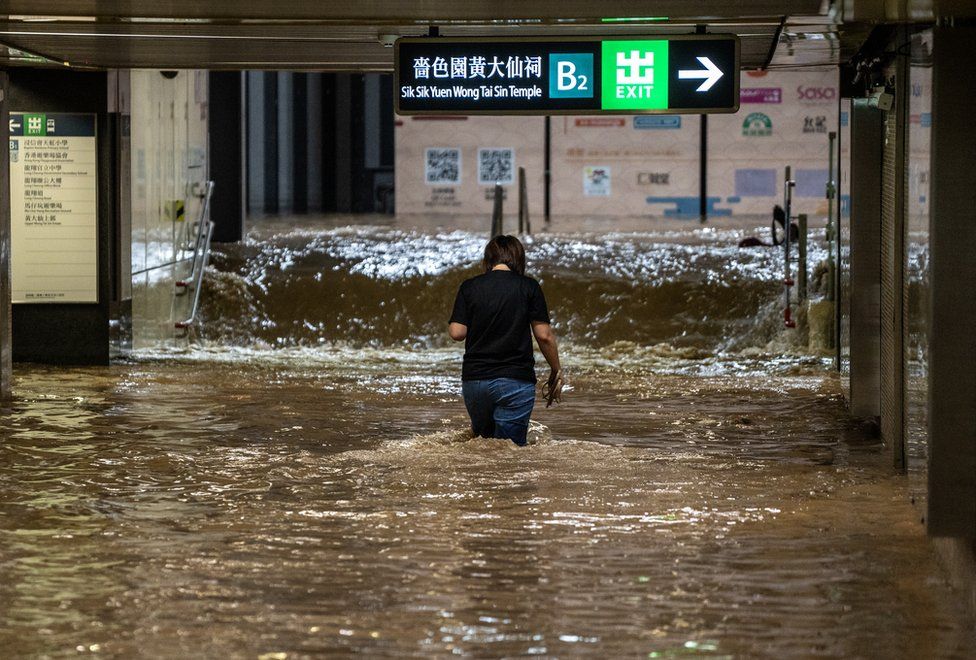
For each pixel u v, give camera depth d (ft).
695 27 47.21
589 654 24.94
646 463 42.06
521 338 43.21
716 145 118.62
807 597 28.50
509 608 27.55
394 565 30.53
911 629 26.61
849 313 50.96
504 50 47.55
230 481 39.14
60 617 26.91
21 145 63.57
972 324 32.24
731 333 74.54
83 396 55.11
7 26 46.98
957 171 32.22
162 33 48.70
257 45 52.31
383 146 133.08
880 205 50.01
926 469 32.89
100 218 64.18
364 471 40.37
